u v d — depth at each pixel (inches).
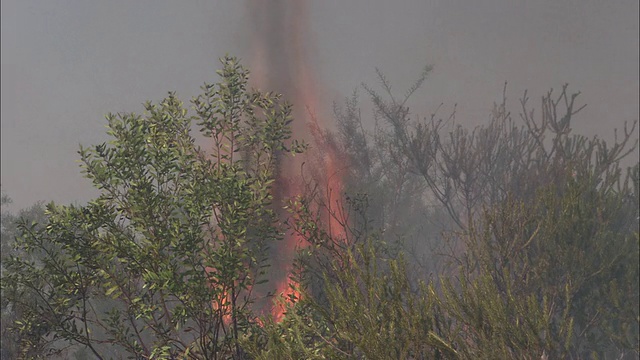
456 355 879.7
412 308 878.4
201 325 1120.8
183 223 1133.7
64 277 1142.3
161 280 1074.7
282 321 1056.2
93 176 1110.4
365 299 914.1
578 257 1003.9
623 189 1077.1
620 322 967.6
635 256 959.0
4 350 1259.8
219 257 1106.7
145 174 1119.0
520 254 1089.4
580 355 1034.7
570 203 1038.4
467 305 891.4
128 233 1136.8
